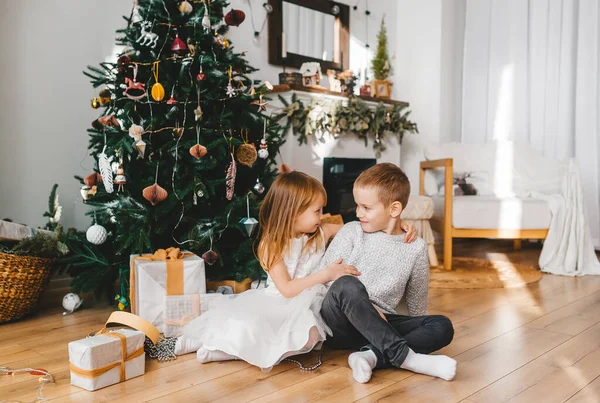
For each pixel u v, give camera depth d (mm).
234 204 2176
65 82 2705
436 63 4352
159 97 2035
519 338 1796
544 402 1275
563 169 3330
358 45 4211
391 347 1412
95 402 1282
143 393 1338
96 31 2803
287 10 3670
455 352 1649
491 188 3709
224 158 2215
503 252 3893
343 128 3490
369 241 1583
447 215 3082
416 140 4453
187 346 1630
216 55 2281
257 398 1303
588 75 3928
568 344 1730
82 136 2771
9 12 2523
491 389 1354
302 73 3482
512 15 4277
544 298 2414
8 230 2082
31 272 2057
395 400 1288
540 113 4180
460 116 4629
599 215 3936
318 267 1623
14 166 2559
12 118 2547
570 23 4012
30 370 1473
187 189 2062
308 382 1405
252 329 1480
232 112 2277
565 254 3084
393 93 4555
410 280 1597
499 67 4367
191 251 2197
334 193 3561
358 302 1430
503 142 3760
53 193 2398
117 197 2170
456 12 4520
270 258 1555
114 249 2217
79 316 2146
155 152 2178
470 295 2482
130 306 2133
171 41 2242
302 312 1475
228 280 2229
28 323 2049
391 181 1524
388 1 4473
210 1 2309
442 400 1287
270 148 2492
